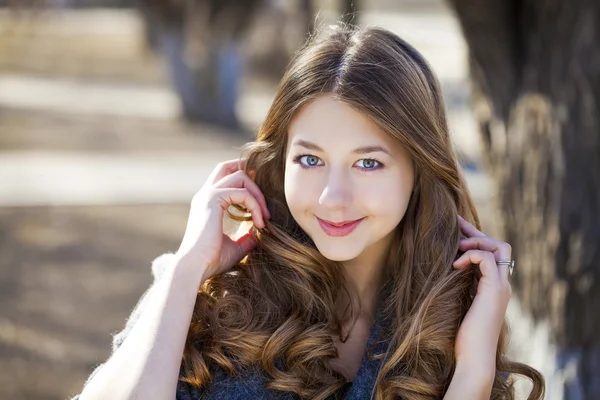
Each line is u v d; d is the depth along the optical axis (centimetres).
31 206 1195
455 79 2159
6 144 1625
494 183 451
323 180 237
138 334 234
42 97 2338
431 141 242
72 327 777
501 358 264
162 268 270
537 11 423
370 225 238
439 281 249
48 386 650
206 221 251
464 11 439
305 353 244
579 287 409
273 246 255
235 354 242
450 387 240
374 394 244
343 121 232
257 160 264
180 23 2042
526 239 429
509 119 439
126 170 1442
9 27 3409
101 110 2161
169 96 2452
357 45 238
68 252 995
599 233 407
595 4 405
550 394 414
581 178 409
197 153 1631
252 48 2844
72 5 4497
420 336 243
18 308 814
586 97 407
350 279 263
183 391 240
